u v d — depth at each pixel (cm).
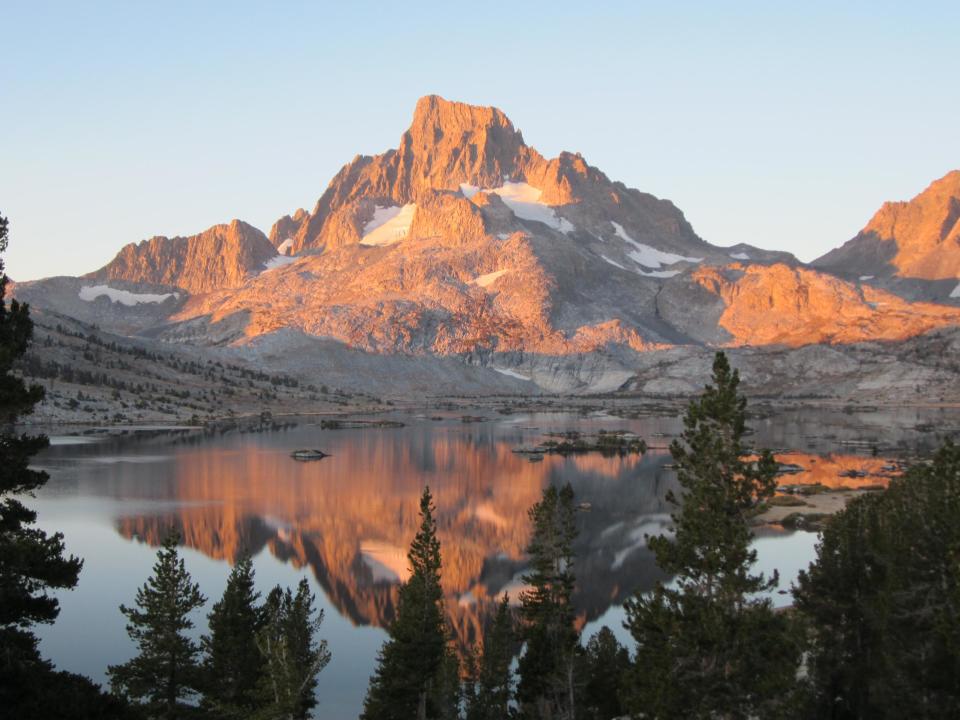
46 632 7350
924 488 5041
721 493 4091
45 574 3397
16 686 3125
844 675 5041
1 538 3419
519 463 18850
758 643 3928
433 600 5362
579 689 5147
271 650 4638
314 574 9519
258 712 4516
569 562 5538
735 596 4022
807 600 5275
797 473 16262
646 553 10281
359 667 6888
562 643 5256
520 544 10919
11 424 3644
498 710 5481
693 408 4225
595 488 15175
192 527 11675
